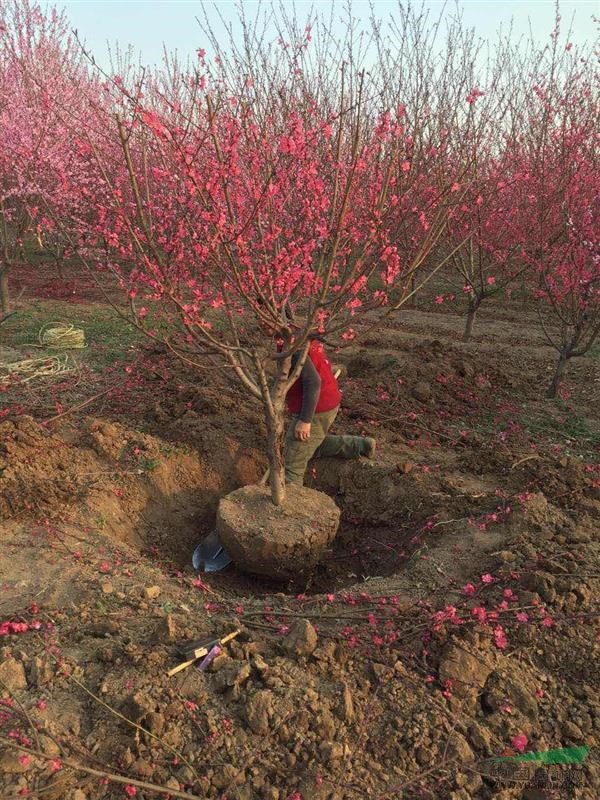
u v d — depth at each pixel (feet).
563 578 11.70
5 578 11.28
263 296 11.96
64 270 44.52
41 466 14.61
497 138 30.71
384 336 30.17
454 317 37.63
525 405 22.38
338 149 11.28
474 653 10.11
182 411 18.15
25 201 29.19
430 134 21.29
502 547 12.78
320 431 14.96
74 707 8.58
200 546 14.29
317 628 10.52
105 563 11.97
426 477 16.06
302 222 13.30
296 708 8.82
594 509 14.56
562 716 9.68
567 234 23.68
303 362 13.51
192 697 8.87
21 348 25.27
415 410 20.58
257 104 14.47
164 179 12.35
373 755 8.66
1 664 8.92
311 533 12.87
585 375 26.53
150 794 7.77
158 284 11.14
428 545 13.64
